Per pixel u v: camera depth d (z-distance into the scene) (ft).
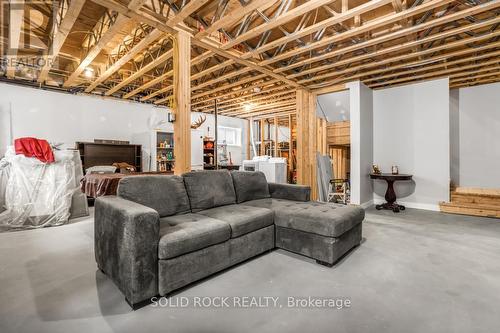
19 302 5.51
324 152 20.86
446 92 15.21
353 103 16.08
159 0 8.71
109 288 6.12
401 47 10.91
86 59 12.17
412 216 13.91
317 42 10.69
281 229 8.43
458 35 11.16
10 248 8.89
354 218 8.21
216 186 9.45
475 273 6.91
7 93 15.83
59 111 17.71
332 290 6.05
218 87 17.70
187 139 9.99
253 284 6.35
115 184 9.89
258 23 10.60
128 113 20.98
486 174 16.93
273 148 30.60
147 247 5.43
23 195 11.53
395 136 17.04
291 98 21.01
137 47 11.00
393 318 4.98
